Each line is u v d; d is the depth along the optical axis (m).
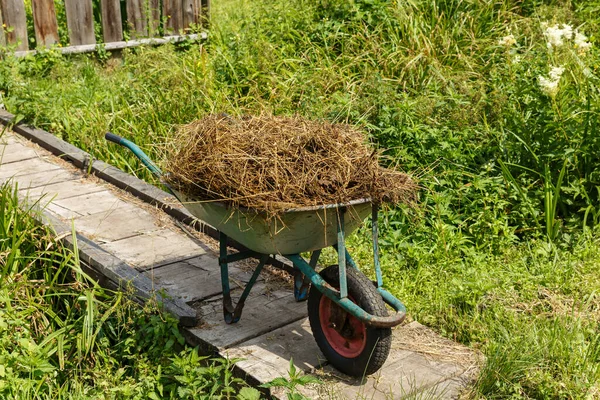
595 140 5.81
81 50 9.41
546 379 3.79
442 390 3.78
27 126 7.57
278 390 3.67
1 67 8.29
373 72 7.42
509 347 3.98
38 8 9.00
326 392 3.70
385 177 3.78
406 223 5.82
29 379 3.97
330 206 3.54
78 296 4.53
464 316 4.56
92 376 4.28
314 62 8.09
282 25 8.51
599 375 3.91
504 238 5.55
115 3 9.62
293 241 3.71
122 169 7.02
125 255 5.13
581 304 4.62
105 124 7.36
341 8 8.59
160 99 7.70
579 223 5.70
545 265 5.17
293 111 7.16
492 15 8.56
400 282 5.09
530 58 7.52
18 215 5.06
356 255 5.35
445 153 6.18
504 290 4.83
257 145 3.74
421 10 8.51
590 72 6.68
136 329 4.38
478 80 7.30
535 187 5.97
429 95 7.03
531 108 6.40
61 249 4.96
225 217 3.76
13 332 4.42
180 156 3.96
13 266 4.77
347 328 3.83
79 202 5.98
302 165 3.67
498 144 6.28
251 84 7.76
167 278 4.84
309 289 4.20
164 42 9.85
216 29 9.80
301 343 4.16
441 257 5.35
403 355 4.09
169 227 5.65
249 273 4.97
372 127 6.27
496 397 3.80
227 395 3.69
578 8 8.67
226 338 4.14
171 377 4.00
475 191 5.98
